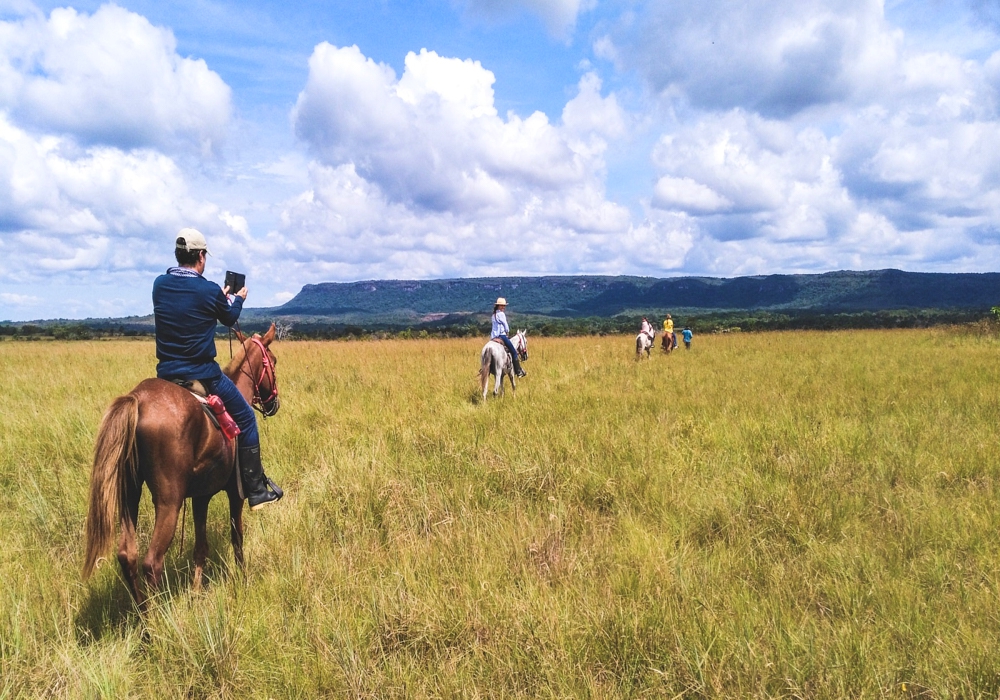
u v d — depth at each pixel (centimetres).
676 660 349
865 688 320
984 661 336
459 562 462
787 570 460
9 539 516
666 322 2497
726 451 750
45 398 1122
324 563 462
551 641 357
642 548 471
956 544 495
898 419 913
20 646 364
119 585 432
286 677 343
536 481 651
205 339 445
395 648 373
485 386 1169
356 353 2333
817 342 2995
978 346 2328
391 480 615
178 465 392
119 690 332
